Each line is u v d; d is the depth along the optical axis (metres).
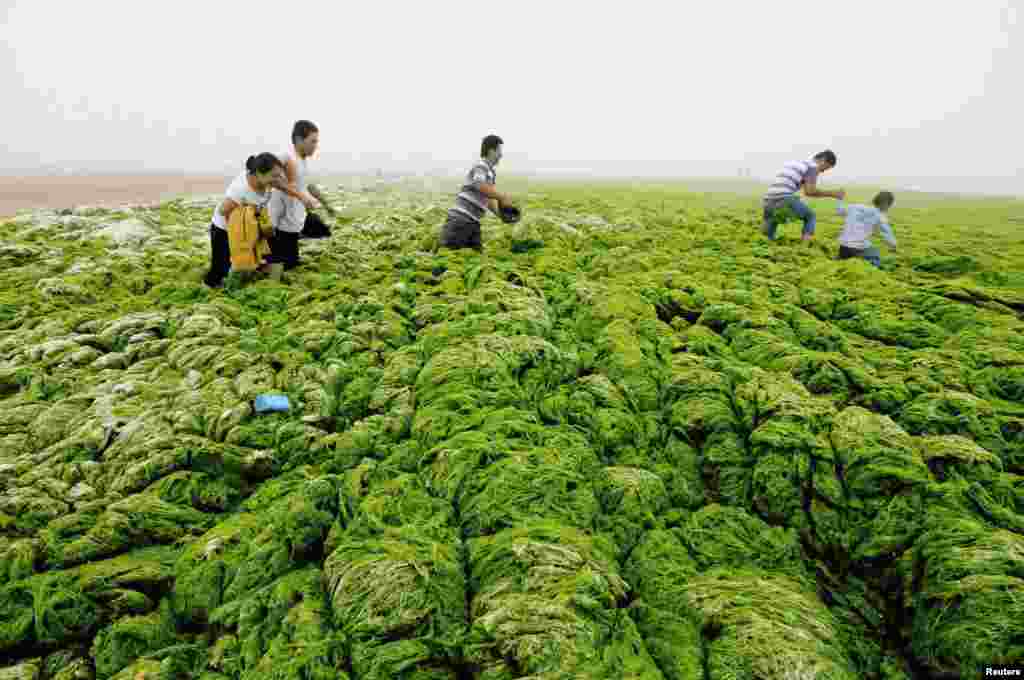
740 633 2.76
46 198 28.61
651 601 3.19
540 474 3.82
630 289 7.39
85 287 7.67
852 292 7.39
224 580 3.35
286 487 4.07
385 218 13.69
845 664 2.72
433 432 4.43
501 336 5.62
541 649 2.57
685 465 4.42
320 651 2.74
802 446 4.06
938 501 3.53
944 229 13.85
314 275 8.34
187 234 11.84
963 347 5.70
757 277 7.93
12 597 3.16
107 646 3.02
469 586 3.12
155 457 4.14
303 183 8.05
